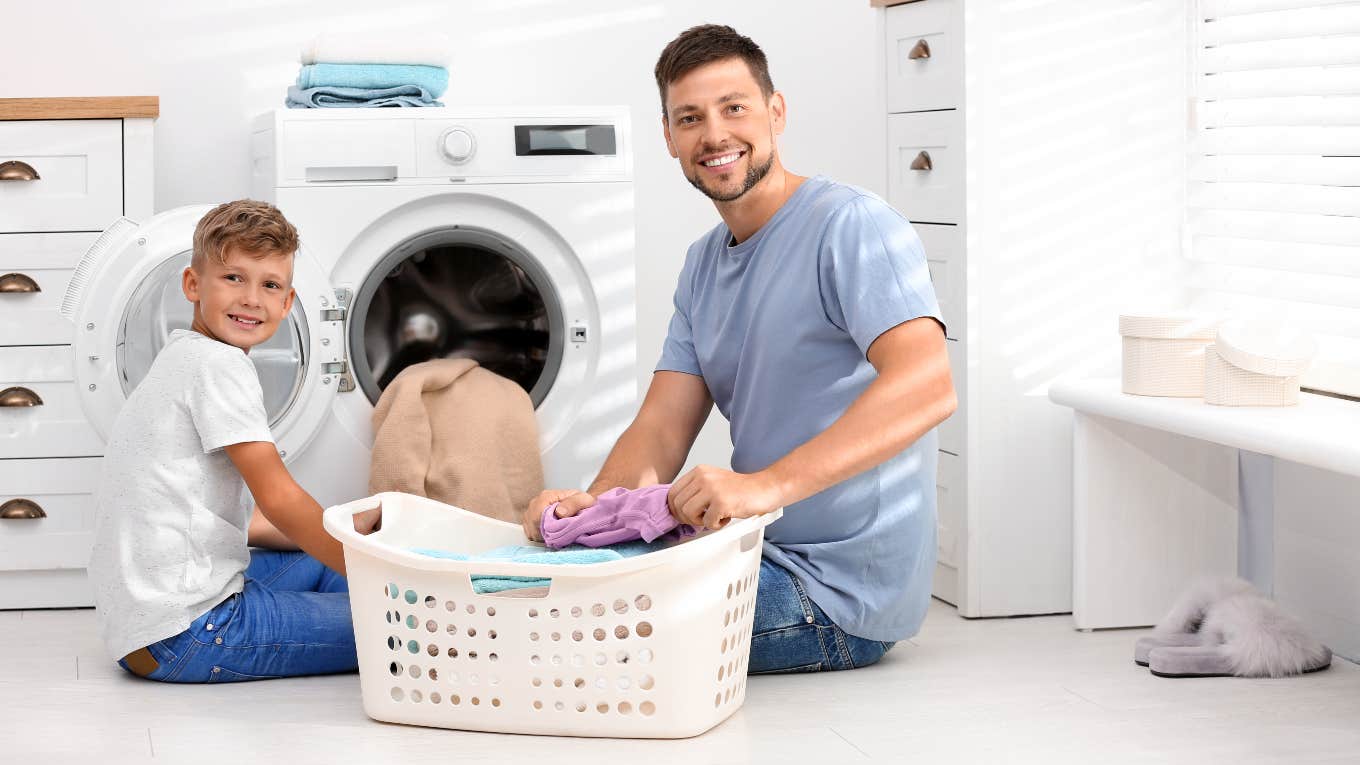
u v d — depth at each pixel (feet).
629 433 7.53
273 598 7.20
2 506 8.86
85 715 6.56
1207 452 8.34
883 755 5.93
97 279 8.20
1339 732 6.27
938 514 9.02
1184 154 8.66
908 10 9.04
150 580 6.93
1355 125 7.41
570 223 8.89
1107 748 6.04
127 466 6.98
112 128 8.89
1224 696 6.84
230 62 10.36
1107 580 8.26
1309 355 7.30
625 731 6.15
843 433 6.39
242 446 6.94
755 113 6.83
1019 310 8.54
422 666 6.30
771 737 6.18
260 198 9.36
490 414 8.68
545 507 6.96
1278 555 8.21
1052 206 8.53
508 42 10.82
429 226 8.77
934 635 8.17
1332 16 7.46
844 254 6.75
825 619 7.06
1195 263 8.75
